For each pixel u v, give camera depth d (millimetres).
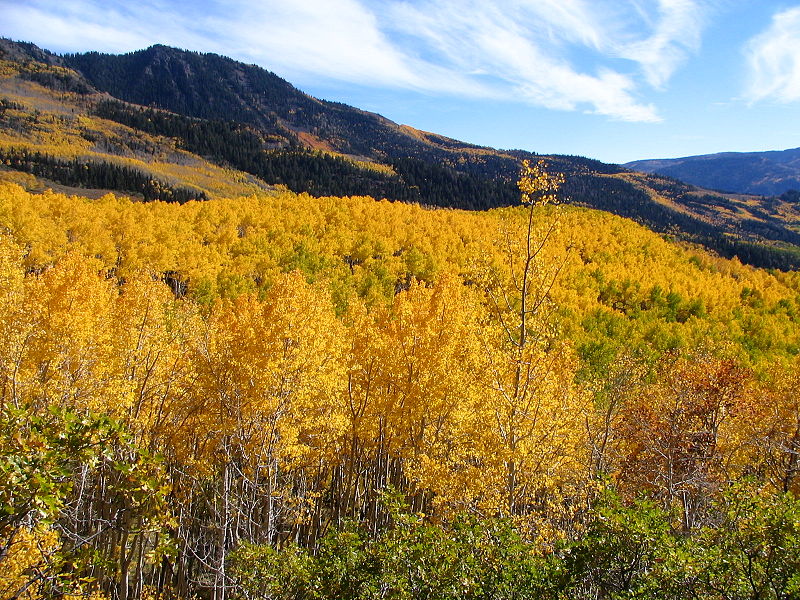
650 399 21094
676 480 17312
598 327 53844
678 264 104125
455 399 15008
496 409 11781
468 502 11703
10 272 18734
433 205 191625
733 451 20703
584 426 17141
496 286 12477
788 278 103938
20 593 5586
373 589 7512
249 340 13906
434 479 12461
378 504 17922
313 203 109375
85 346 16375
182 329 19062
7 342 14453
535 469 12102
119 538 14211
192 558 17547
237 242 71125
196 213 84250
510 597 7055
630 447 23062
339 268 65625
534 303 12039
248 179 186375
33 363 15305
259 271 62812
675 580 6809
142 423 14875
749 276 108000
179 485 15789
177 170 171750
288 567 8523
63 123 185375
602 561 7266
